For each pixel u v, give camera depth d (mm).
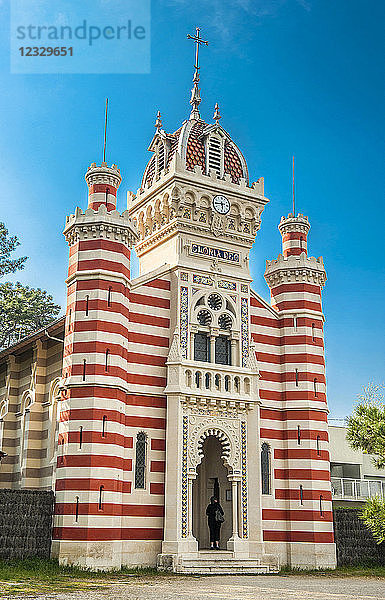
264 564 33812
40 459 38312
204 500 37844
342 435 59156
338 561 37000
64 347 33688
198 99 42062
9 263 56250
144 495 33094
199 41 43781
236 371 36531
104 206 34625
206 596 21750
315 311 40219
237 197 39219
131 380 34312
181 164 37625
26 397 41344
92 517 30297
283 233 42281
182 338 35750
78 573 28359
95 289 33438
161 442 34281
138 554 32156
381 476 61250
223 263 38375
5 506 30500
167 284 36906
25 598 20281
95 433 31359
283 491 37188
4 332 65188
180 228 37281
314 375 39062
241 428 36000
